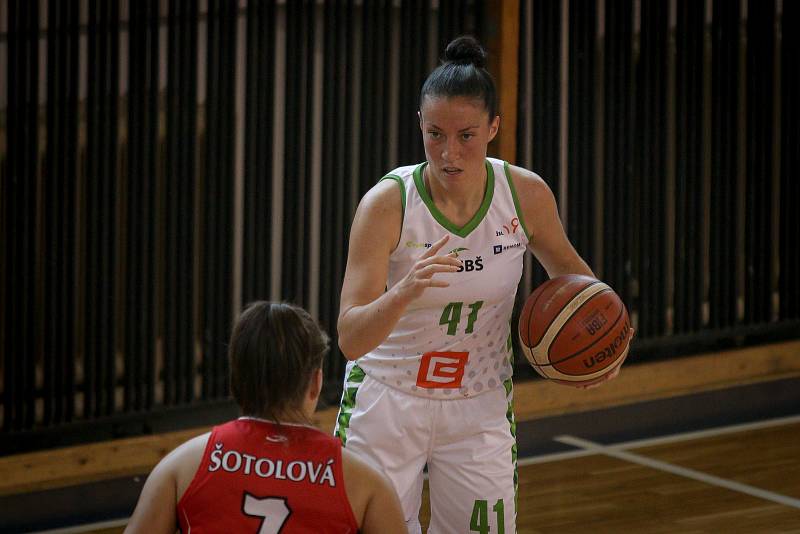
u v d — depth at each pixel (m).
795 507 11.02
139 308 12.95
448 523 6.99
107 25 12.52
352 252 6.57
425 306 6.67
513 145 14.52
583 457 12.80
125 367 12.93
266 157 13.46
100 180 12.68
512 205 6.73
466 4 14.25
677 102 15.38
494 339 6.91
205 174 13.16
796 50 15.99
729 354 15.84
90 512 11.41
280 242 13.98
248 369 4.75
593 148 14.98
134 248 12.87
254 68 13.30
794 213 16.22
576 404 14.84
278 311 4.80
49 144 12.36
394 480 6.86
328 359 13.96
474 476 6.84
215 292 13.37
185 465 4.72
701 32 15.38
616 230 15.22
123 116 12.95
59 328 12.59
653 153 15.31
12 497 11.84
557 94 14.73
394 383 6.84
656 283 15.52
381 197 6.59
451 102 6.19
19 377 12.38
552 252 7.08
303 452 4.74
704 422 14.18
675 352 15.91
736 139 15.76
